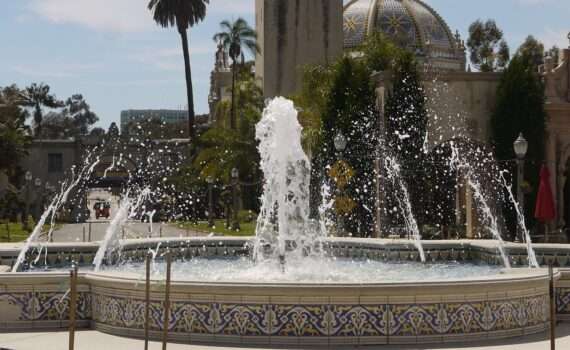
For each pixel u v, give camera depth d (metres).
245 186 59.31
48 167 76.94
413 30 83.75
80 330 13.02
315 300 11.61
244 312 11.73
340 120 40.69
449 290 11.79
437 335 11.80
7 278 13.04
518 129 40.78
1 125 69.19
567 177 47.88
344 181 33.53
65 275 13.16
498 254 19.20
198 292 11.85
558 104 44.31
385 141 38.88
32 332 12.83
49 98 115.75
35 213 64.31
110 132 73.94
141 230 48.03
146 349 10.42
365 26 82.31
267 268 17.98
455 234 39.34
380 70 41.41
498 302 12.22
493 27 93.19
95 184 74.25
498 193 40.94
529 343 11.88
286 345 11.60
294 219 24.64
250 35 64.88
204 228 49.81
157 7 69.69
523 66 41.44
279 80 62.06
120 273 13.14
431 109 42.03
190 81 69.94
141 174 68.69
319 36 62.50
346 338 11.61
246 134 59.16
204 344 11.72
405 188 39.06
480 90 42.34
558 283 13.80
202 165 60.50
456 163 41.59
